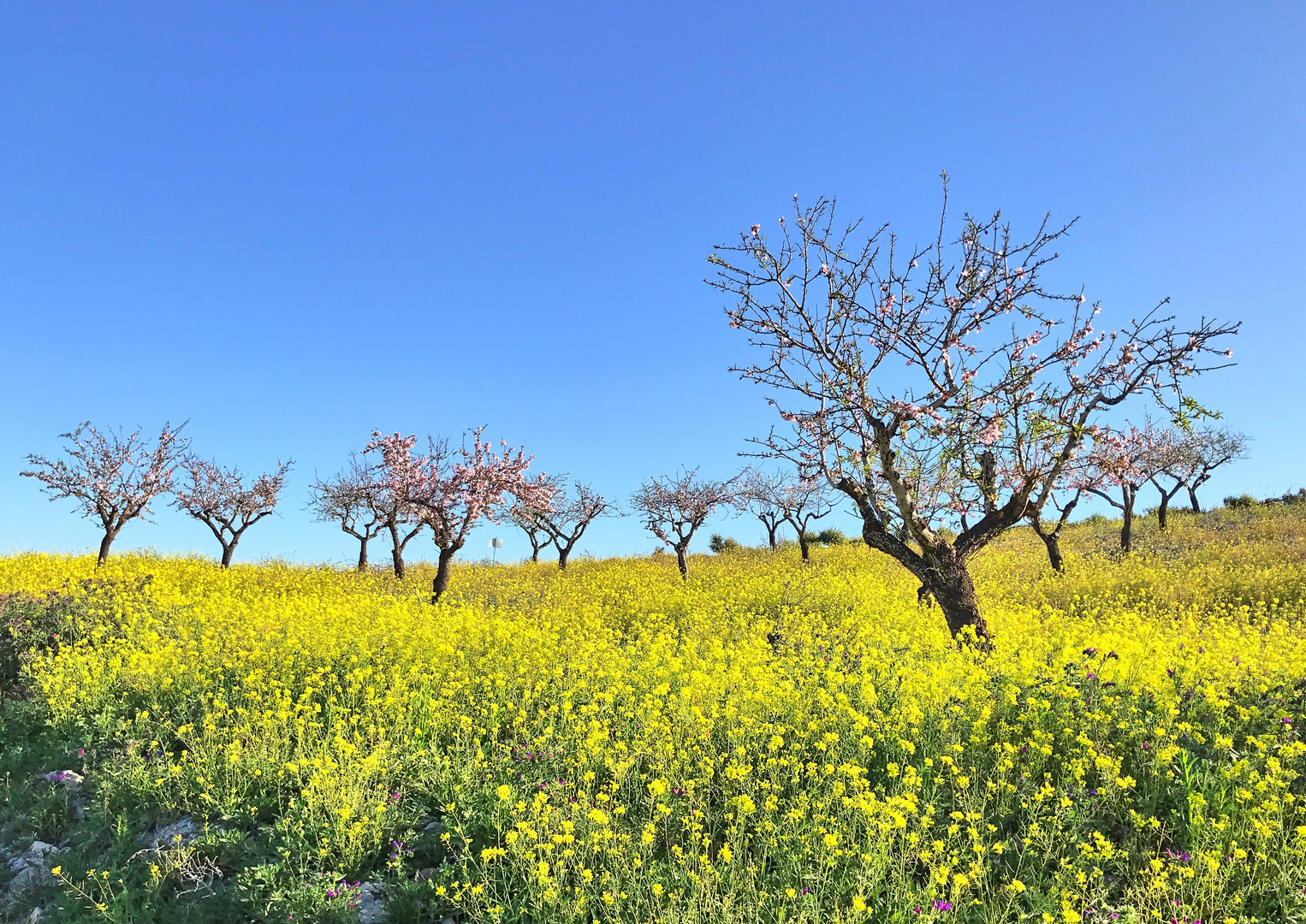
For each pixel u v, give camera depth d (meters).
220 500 27.23
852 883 4.80
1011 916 4.57
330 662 10.77
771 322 11.24
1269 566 19.62
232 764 6.90
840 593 18.27
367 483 25.30
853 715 6.93
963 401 10.73
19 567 21.67
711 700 8.20
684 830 5.72
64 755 7.90
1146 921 4.35
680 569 29.00
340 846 5.61
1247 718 6.77
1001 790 5.89
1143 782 6.00
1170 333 10.09
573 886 5.02
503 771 6.94
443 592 20.44
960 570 11.24
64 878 5.53
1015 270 10.73
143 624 12.77
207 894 5.33
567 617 16.66
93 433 23.97
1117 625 13.52
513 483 24.67
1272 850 4.96
